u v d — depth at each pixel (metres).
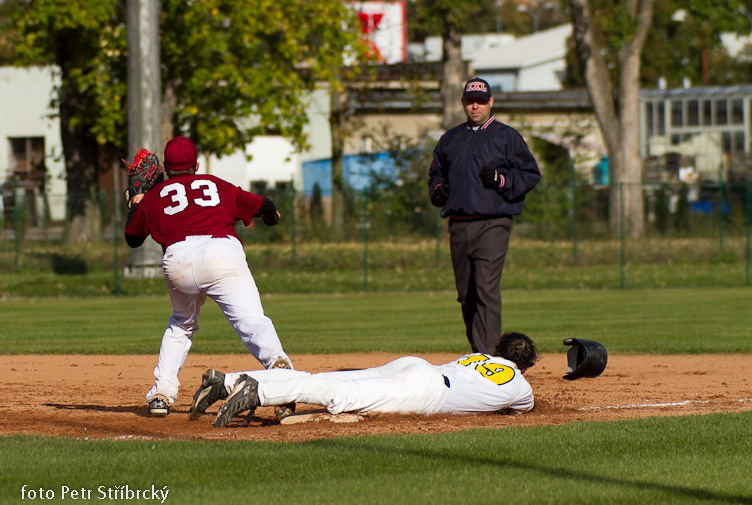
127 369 35.53
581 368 24.80
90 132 102.62
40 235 90.69
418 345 42.41
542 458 17.52
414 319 57.06
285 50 98.00
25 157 164.12
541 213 99.62
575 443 18.83
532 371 34.00
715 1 112.56
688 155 164.75
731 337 44.50
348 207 90.00
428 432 20.42
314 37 114.75
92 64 97.44
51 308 68.12
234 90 98.62
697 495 14.88
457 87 116.88
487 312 27.38
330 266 88.69
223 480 16.02
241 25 94.25
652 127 175.50
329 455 17.77
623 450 18.22
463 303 28.55
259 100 99.81
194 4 93.56
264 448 18.55
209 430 21.66
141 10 81.62
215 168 164.62
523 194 27.34
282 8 95.75
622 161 118.19
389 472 16.48
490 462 17.19
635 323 52.09
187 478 16.16
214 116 100.38
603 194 102.62
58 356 39.94
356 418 21.95
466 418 22.36
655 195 100.31
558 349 40.66
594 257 94.56
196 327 23.77
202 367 35.97
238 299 21.98
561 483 15.67
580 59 117.88
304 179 165.12
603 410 24.53
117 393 29.16
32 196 90.62
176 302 22.95
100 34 96.88
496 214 27.17
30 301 74.50
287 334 48.44
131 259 84.19
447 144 27.86
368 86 132.88
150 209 22.34
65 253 89.94
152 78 81.50
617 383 30.34
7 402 27.06
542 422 22.17
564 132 145.75
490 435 19.73
